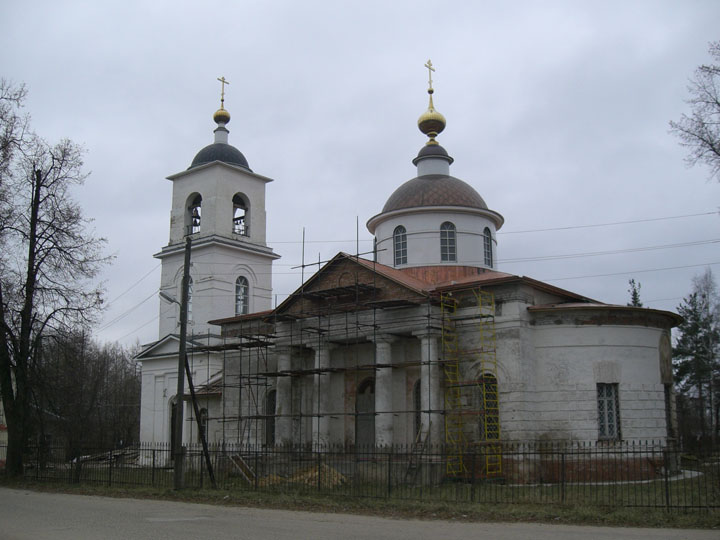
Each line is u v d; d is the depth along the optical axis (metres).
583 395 30.44
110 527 17.52
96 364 76.69
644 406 31.16
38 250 37.38
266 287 52.72
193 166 51.88
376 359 33.53
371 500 22.72
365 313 34.38
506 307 31.09
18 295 36.44
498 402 30.58
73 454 40.03
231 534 16.19
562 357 30.83
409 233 39.59
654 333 32.59
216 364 47.19
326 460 33.47
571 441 29.94
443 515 19.83
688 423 64.31
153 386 50.25
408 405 34.00
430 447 28.19
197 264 50.22
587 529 17.11
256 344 38.78
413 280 34.91
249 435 36.44
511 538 15.71
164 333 51.41
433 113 42.81
